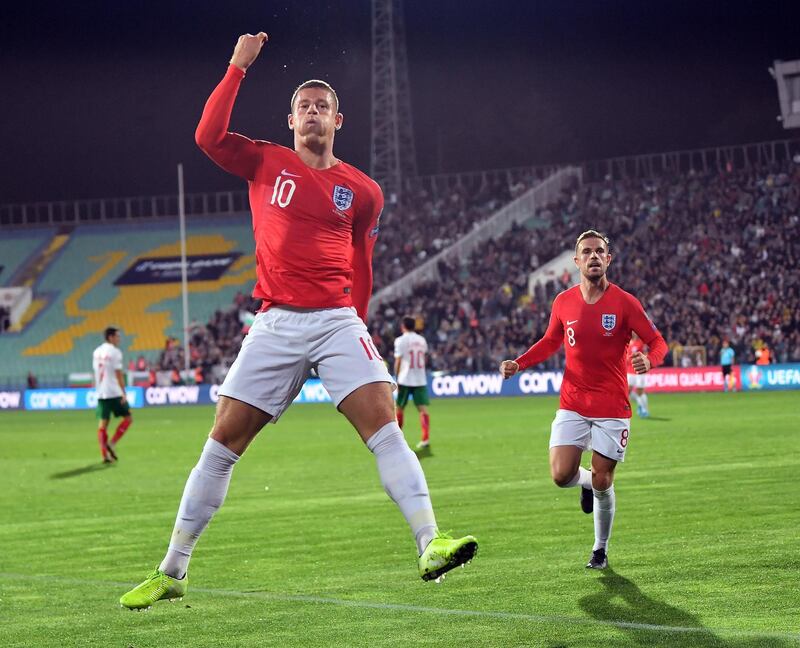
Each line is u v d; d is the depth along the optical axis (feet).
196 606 67.92
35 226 592.19
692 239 443.73
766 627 56.75
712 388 364.58
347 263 53.72
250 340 53.06
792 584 67.31
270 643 57.57
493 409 304.09
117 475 162.50
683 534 87.51
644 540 85.56
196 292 524.93
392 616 62.90
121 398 183.32
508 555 81.56
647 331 76.64
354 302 55.16
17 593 74.13
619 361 76.69
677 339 402.11
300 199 52.54
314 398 412.36
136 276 543.39
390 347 438.40
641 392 239.91
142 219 582.35
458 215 521.65
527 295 443.73
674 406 279.69
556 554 81.30
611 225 472.85
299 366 52.60
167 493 136.56
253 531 99.76
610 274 443.32
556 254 467.11
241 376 52.54
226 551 88.94
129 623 63.77
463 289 467.52
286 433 238.48
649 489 117.29
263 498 125.90
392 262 507.30
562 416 78.28
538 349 80.38
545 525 96.07
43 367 501.97
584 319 76.33
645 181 491.72
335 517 107.76
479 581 72.02
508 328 420.77
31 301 538.06
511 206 505.25
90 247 569.64
